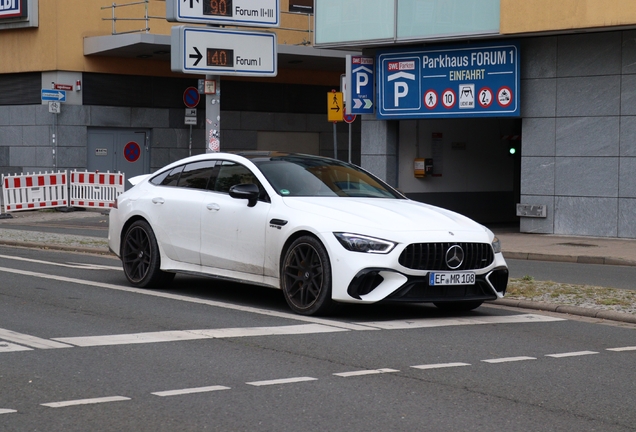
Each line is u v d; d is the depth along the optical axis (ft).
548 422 18.15
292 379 21.04
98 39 93.97
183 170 35.55
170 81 101.55
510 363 23.52
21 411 18.08
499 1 66.28
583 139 66.08
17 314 29.19
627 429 17.84
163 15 100.17
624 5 60.44
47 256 48.60
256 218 31.24
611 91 64.69
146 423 17.40
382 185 34.22
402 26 71.15
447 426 17.62
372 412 18.44
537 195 68.23
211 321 28.50
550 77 67.10
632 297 34.47
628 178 64.39
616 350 25.70
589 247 59.62
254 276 31.50
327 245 28.68
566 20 62.80
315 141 111.75
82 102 96.37
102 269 42.37
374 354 24.08
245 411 18.31
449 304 32.58
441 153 79.71
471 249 29.30
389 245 28.14
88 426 17.16
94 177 87.51
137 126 99.71
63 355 23.12
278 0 59.36
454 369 22.58
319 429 17.22
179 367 22.03
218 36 57.36
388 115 74.23
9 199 85.97
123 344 24.63
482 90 69.51
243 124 106.63
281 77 108.68
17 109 98.53
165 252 34.83
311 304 29.37
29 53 96.48
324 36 75.10
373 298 28.04
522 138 68.64
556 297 34.27
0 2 96.07
